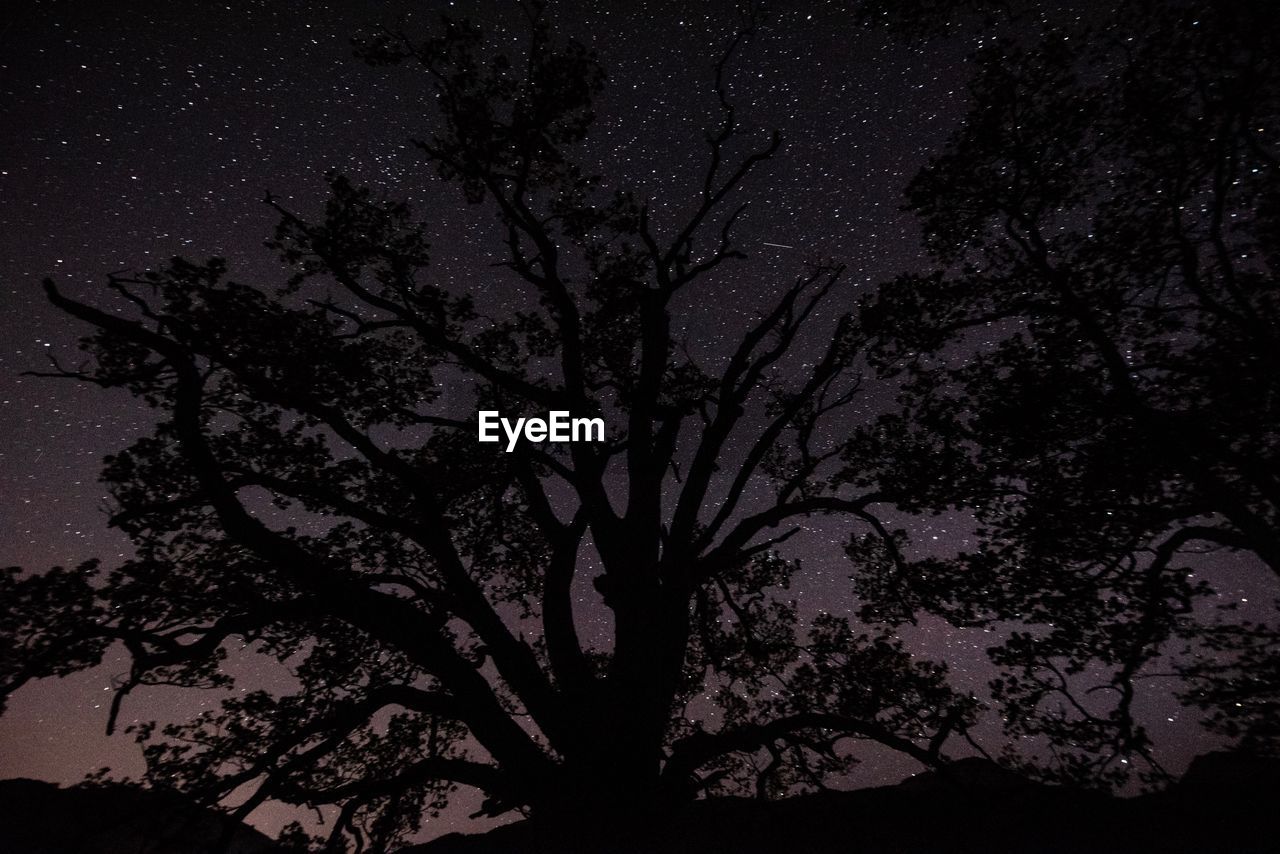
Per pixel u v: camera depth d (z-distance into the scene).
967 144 9.82
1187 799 8.37
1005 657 9.60
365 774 11.00
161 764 9.30
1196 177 8.88
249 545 8.66
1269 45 8.07
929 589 10.48
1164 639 9.26
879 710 10.97
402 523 9.47
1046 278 9.33
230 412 9.89
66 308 8.18
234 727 9.80
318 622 10.42
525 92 10.55
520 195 10.58
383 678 10.72
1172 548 8.73
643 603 10.02
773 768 9.76
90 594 8.42
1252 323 8.15
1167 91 8.81
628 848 8.30
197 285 8.97
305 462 10.09
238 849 10.22
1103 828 7.89
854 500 10.82
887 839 8.32
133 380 8.99
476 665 9.56
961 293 10.37
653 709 9.48
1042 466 9.76
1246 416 8.55
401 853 9.70
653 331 11.11
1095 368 9.34
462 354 10.09
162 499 9.44
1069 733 9.16
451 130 10.63
